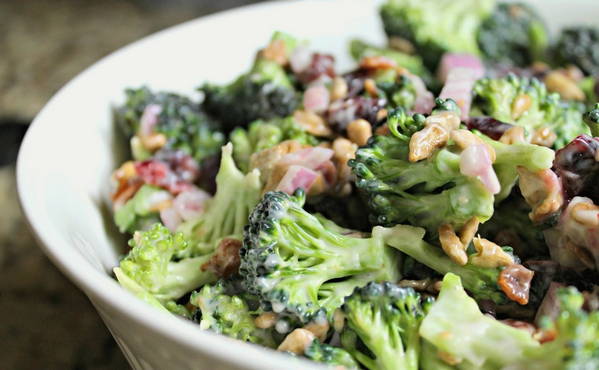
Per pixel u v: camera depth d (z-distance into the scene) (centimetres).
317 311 26
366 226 29
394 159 27
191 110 35
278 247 26
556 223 26
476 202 25
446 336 24
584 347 22
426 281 27
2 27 69
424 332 24
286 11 42
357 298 25
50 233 26
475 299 26
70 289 39
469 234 26
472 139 26
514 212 27
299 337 25
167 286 29
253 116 35
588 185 26
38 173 30
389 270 27
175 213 32
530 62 45
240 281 28
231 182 31
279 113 34
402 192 27
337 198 30
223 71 40
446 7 44
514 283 25
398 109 27
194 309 28
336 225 28
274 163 30
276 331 26
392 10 42
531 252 27
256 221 27
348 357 25
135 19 72
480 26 44
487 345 24
